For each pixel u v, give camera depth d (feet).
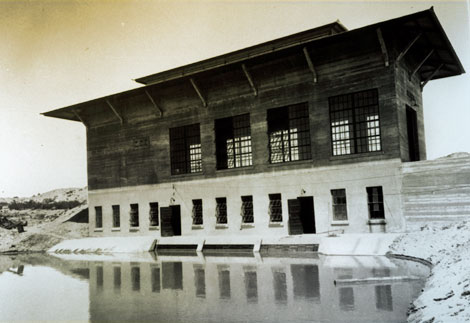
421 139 92.58
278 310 32.22
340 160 79.25
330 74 81.25
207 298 38.70
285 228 84.64
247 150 106.01
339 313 30.22
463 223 59.67
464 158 67.36
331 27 90.02
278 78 87.25
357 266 53.78
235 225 91.20
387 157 74.69
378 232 74.28
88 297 42.75
